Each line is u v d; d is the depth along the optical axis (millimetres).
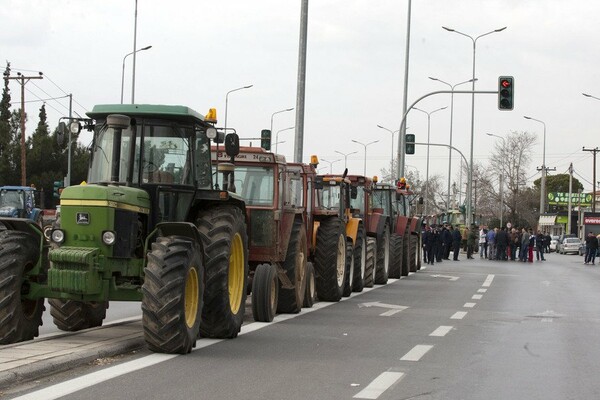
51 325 14438
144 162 12734
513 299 22531
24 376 9188
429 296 23203
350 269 22672
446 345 13070
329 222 21203
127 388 8953
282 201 17281
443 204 119062
